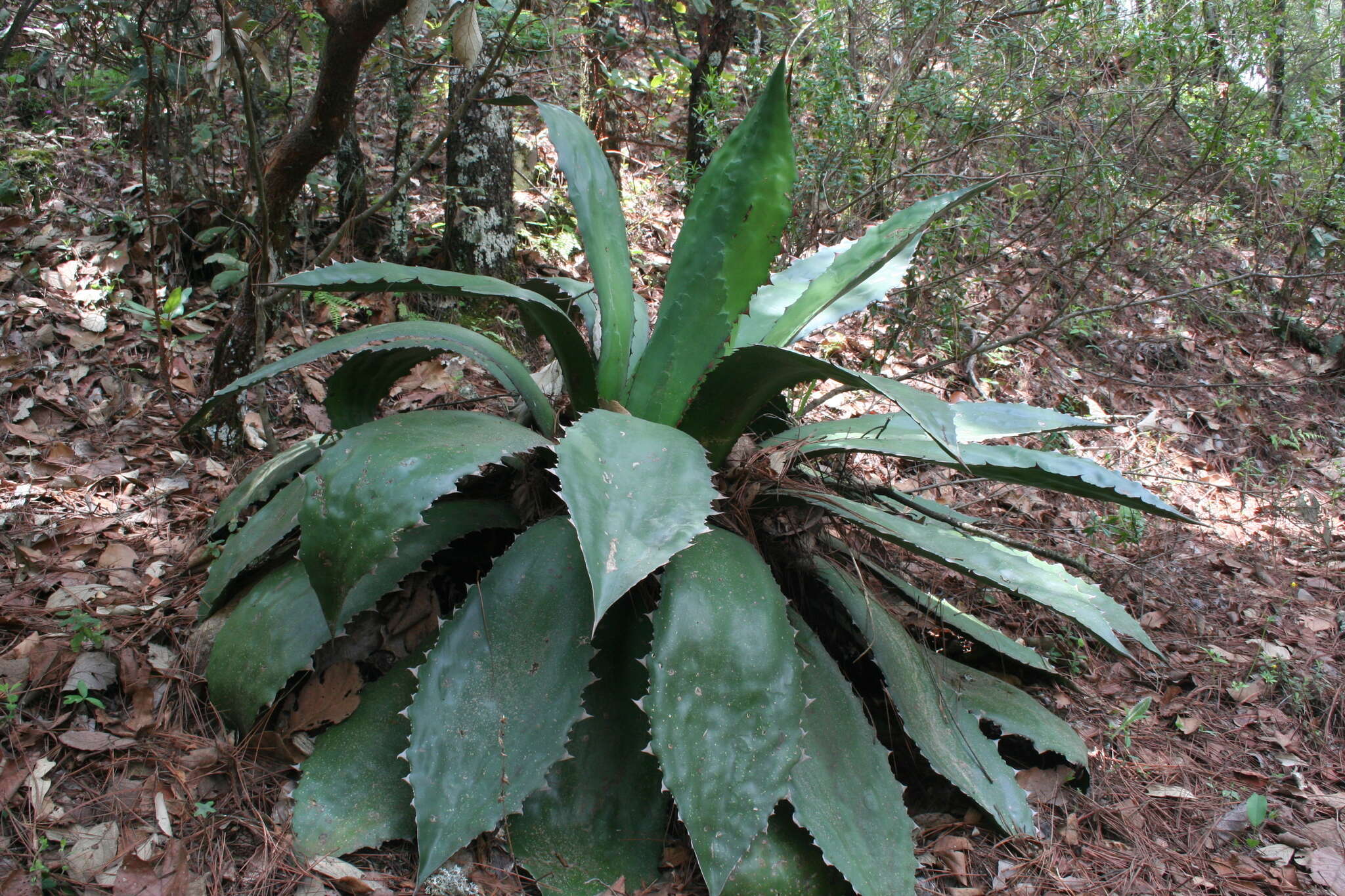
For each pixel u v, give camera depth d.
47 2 3.59
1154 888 2.18
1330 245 5.78
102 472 3.02
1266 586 3.68
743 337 2.58
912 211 2.44
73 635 2.28
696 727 1.85
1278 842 2.39
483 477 2.59
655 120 6.16
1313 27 5.77
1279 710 2.95
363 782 2.04
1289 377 5.42
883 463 3.87
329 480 1.88
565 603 2.04
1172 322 5.55
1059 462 2.17
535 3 4.46
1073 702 2.88
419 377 3.77
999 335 4.82
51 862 1.79
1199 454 4.67
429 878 1.90
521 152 4.95
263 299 3.01
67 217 4.06
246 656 2.14
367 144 4.79
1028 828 2.24
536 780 1.86
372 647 2.33
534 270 4.57
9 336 3.44
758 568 2.07
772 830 1.97
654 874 1.97
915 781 2.43
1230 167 4.72
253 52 2.72
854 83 3.99
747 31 5.04
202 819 1.97
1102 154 4.32
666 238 5.12
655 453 1.87
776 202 2.22
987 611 3.24
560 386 2.90
